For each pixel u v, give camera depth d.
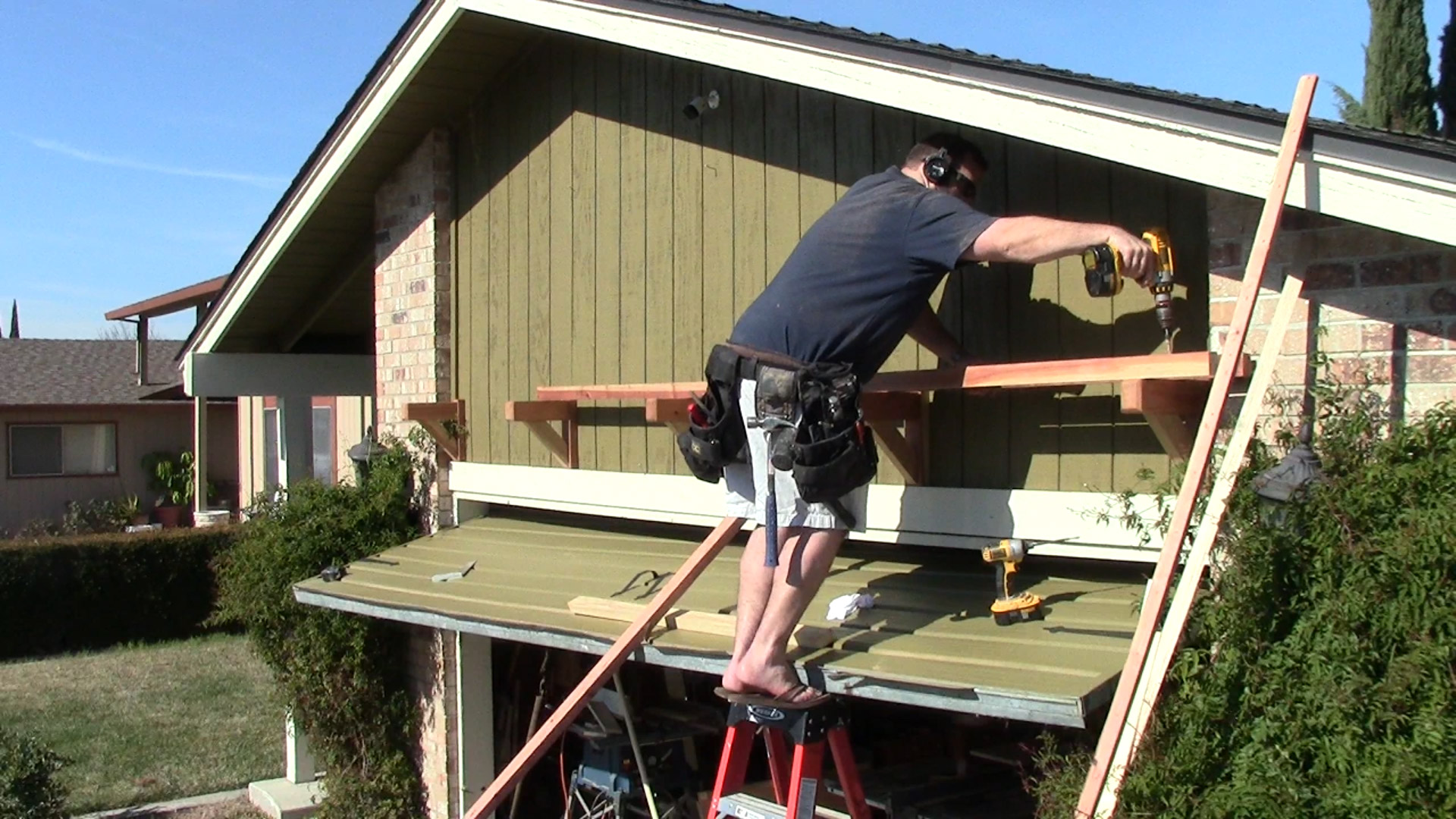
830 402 3.65
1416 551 2.93
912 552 5.04
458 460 6.86
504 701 7.43
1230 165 3.34
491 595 5.42
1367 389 3.36
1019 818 5.07
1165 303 3.60
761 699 3.89
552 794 7.78
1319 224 3.48
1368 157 3.06
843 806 5.44
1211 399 3.27
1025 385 3.93
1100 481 4.14
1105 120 3.55
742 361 3.84
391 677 7.06
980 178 4.16
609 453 5.98
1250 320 3.42
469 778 6.83
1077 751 3.67
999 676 3.53
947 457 4.56
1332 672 2.99
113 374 25.59
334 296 8.11
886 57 4.02
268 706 11.75
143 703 12.21
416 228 6.99
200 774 9.73
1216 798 3.01
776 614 3.86
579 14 5.16
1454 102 16.55
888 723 6.44
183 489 24.23
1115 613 3.92
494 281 6.62
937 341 4.35
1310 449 3.30
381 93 6.54
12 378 24.39
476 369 6.76
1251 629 3.17
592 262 6.01
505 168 6.54
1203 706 3.15
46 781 7.70
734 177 5.32
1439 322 3.24
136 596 16.09
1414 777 2.79
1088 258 3.61
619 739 6.65
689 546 5.79
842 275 3.78
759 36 4.41
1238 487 3.34
